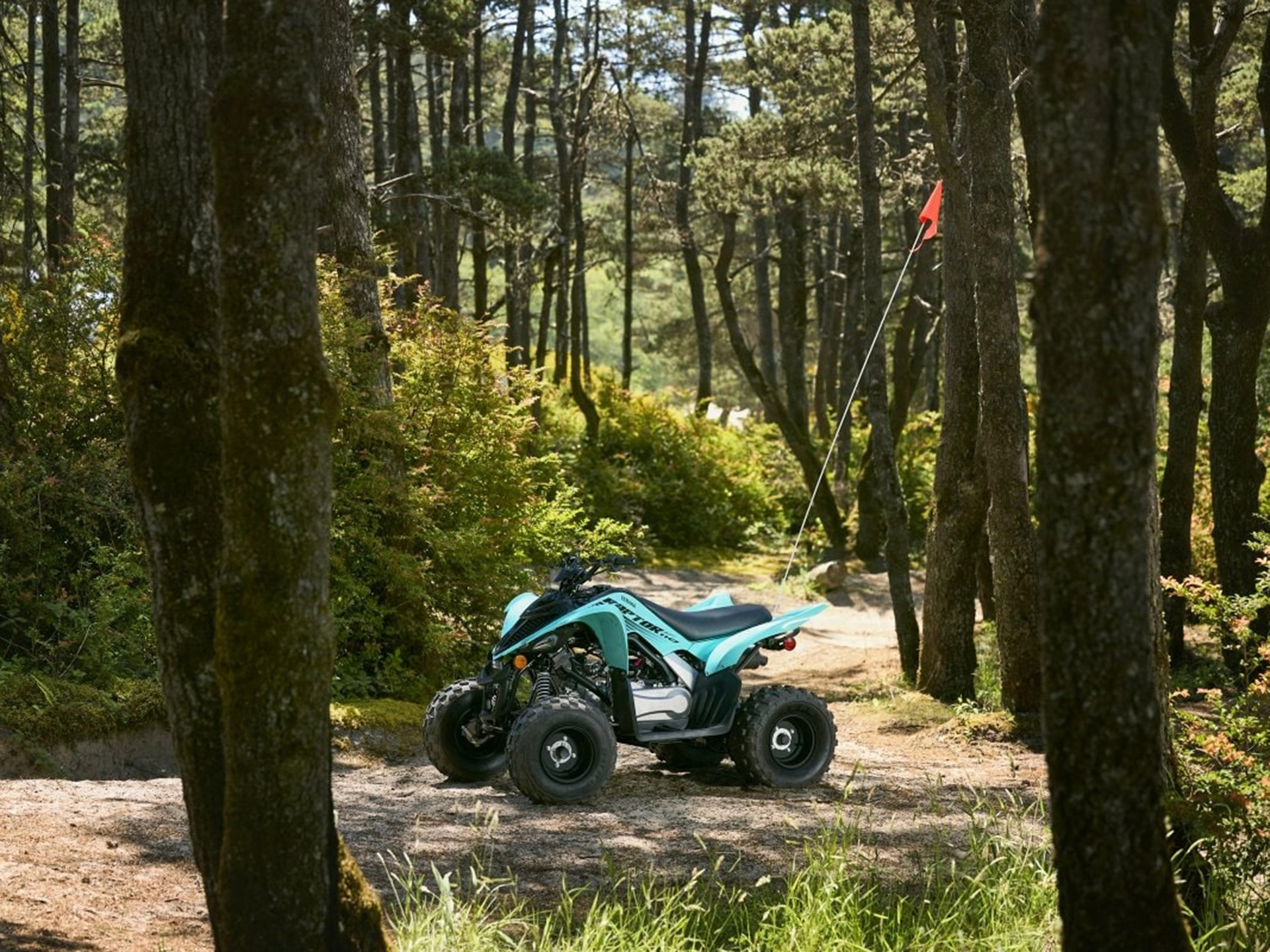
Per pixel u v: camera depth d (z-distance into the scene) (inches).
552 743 330.0
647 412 1224.2
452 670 486.0
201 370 170.9
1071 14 133.5
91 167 1162.0
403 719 413.4
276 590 158.7
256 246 156.1
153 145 172.2
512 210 1014.4
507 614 366.0
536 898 253.3
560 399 1269.7
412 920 221.1
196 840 172.6
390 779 363.9
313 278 160.2
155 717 370.6
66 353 443.8
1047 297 136.5
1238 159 1476.4
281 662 159.5
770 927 228.5
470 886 258.2
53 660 386.0
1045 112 135.7
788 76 985.5
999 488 485.1
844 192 975.6
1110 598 136.6
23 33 1373.0
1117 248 133.7
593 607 349.7
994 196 479.2
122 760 359.9
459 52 957.2
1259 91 604.1
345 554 460.1
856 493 1118.4
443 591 494.6
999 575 489.1
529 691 446.0
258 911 163.2
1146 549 137.7
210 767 170.1
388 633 466.3
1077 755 139.3
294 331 157.8
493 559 508.4
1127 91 133.3
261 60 155.3
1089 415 135.3
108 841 268.7
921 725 492.1
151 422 169.6
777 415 1170.6
